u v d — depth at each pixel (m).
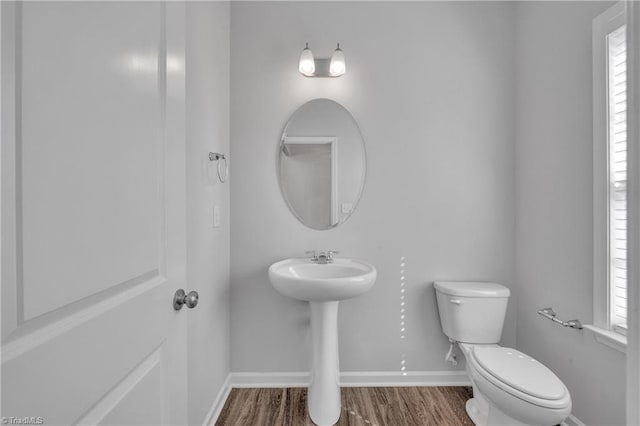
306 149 2.03
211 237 1.67
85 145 0.54
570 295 1.61
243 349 2.04
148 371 0.75
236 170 2.03
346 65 2.03
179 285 0.91
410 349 2.04
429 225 2.04
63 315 0.50
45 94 0.46
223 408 1.80
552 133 1.72
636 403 0.51
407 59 2.03
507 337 2.05
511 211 2.05
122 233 0.64
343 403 1.85
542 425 1.22
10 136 0.42
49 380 0.47
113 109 0.61
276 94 2.02
